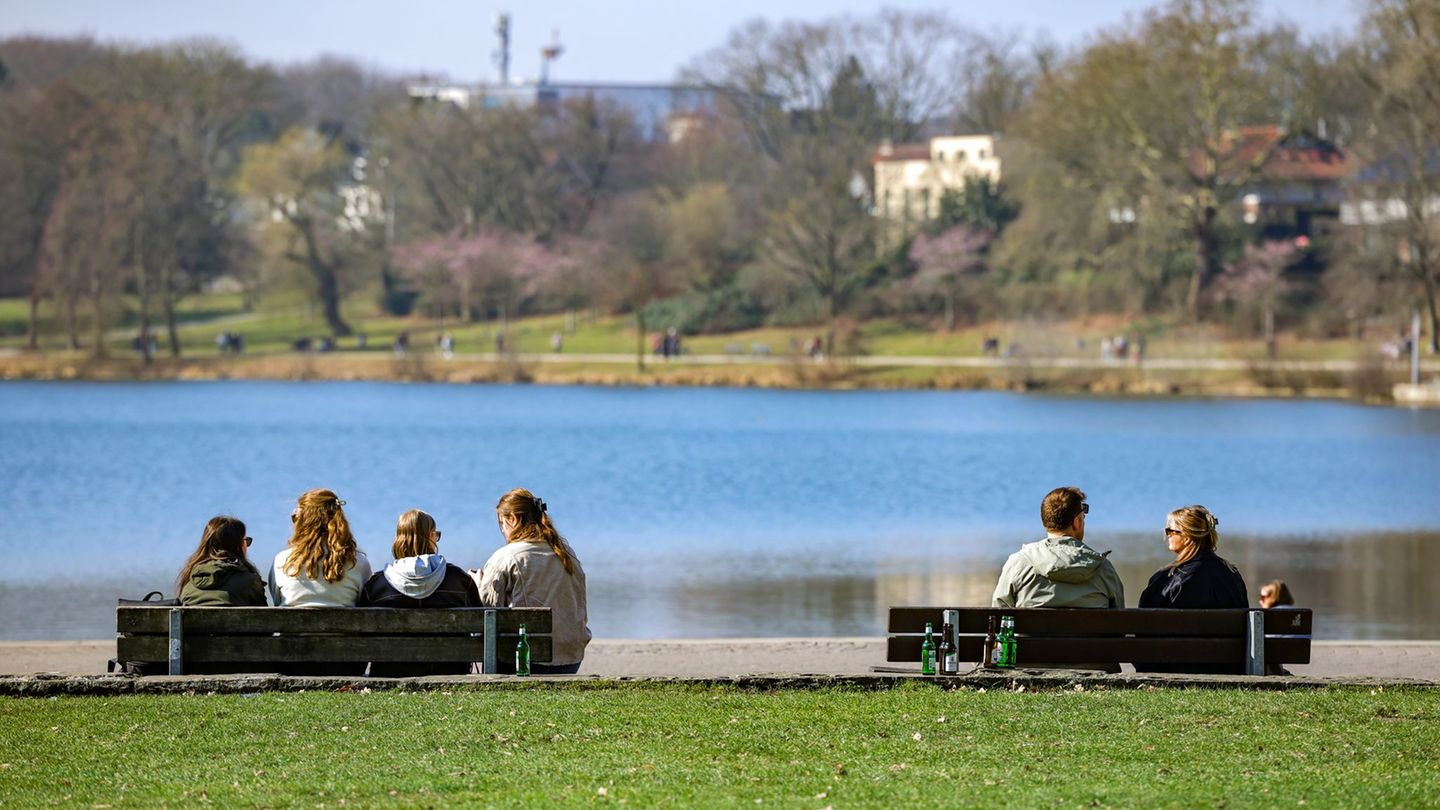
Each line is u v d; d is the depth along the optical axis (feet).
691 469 333.01
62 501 271.28
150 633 74.69
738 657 99.35
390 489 294.05
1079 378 553.23
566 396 564.30
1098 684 76.18
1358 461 342.44
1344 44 568.00
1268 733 67.41
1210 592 77.36
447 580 77.00
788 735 67.15
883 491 290.97
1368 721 69.72
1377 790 57.98
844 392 574.56
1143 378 544.62
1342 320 610.24
